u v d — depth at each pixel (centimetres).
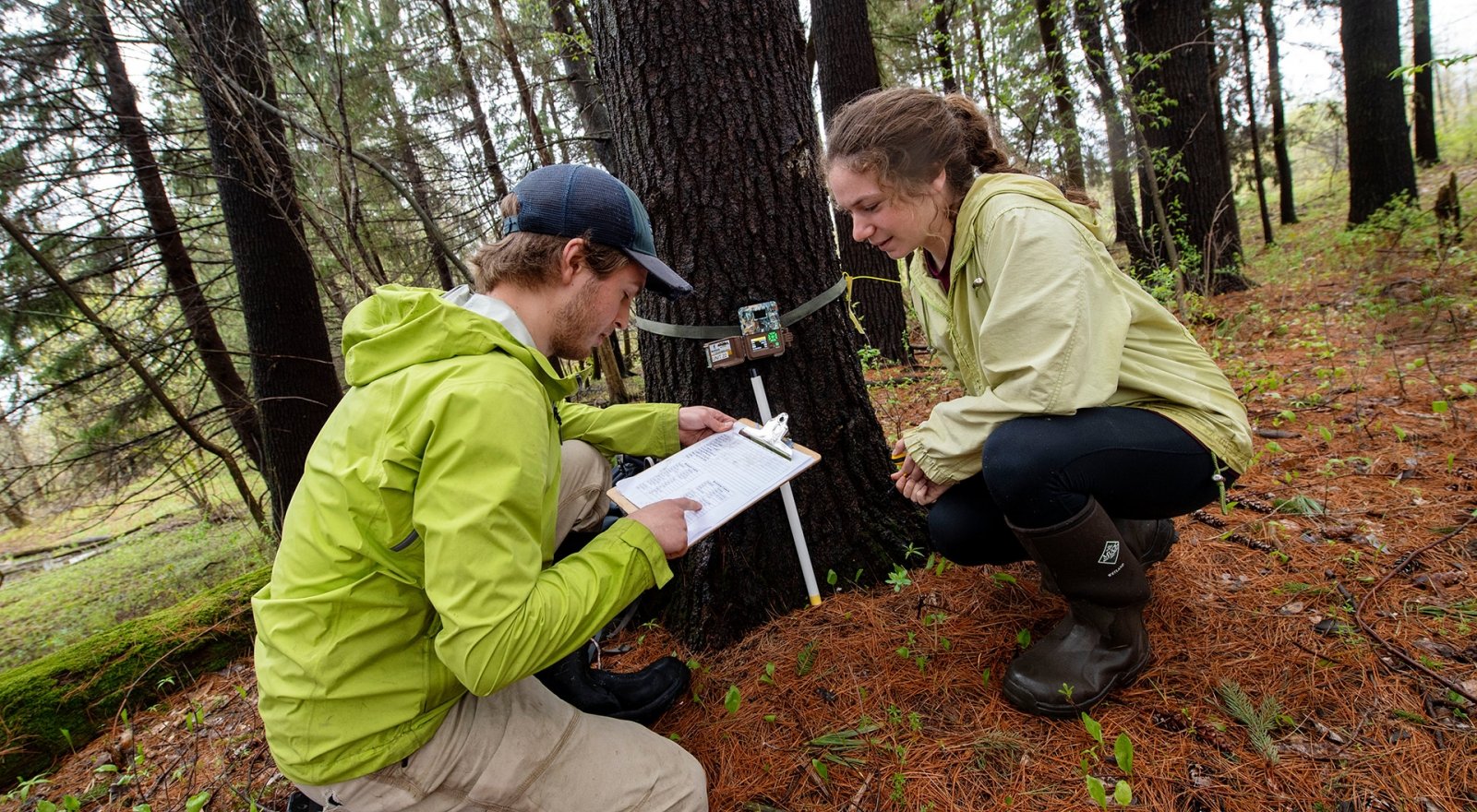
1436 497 208
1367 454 246
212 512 876
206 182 662
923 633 186
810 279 208
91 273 589
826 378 215
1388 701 141
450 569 104
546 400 128
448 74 762
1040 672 153
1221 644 164
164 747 220
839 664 181
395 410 110
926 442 157
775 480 151
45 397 595
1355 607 168
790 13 205
